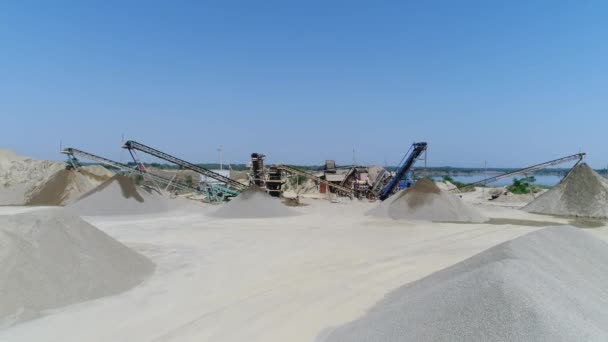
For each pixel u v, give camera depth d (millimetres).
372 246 15508
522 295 5469
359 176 45250
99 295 8859
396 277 10859
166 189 37000
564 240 9500
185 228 20516
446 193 26172
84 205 25031
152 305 8461
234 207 26625
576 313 5613
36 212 10094
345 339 6219
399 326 5945
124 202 26375
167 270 11477
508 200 44500
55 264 8828
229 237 17625
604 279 8258
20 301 7590
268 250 14602
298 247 15234
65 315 7695
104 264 9914
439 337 5281
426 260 13000
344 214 28141
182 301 8750
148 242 16188
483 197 53875
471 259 8367
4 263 8039
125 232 18953
